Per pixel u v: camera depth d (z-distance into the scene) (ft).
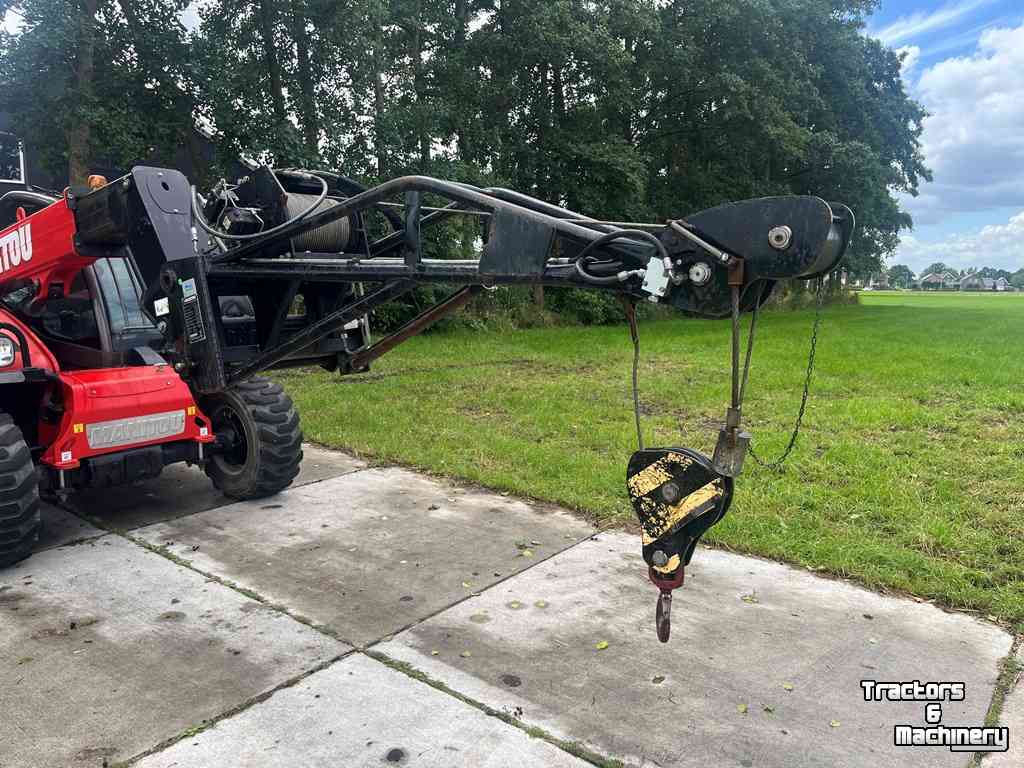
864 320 75.72
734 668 9.96
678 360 39.96
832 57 86.33
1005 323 70.69
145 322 16.15
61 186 41.86
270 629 10.98
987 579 12.47
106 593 12.19
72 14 34.96
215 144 42.01
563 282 8.88
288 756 8.13
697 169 84.53
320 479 18.72
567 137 65.57
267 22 42.50
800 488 17.07
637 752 8.25
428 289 50.93
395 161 48.57
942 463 19.08
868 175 85.40
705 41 74.54
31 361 14.02
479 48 59.67
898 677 9.75
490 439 21.99
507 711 8.98
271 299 14.34
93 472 13.89
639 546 14.25
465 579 12.75
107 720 8.76
